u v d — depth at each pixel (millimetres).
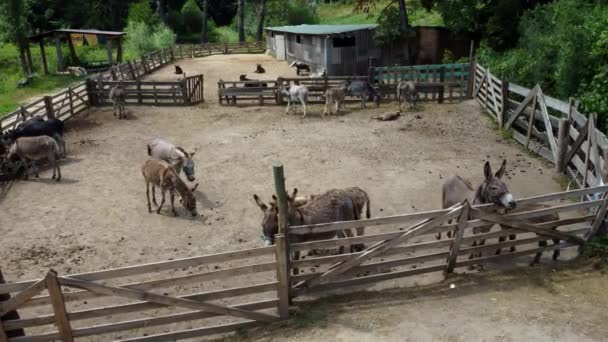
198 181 13258
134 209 11516
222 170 14062
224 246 9680
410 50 30109
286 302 7121
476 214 7711
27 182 13320
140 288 6461
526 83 18719
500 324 6711
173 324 7352
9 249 9648
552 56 17844
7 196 12359
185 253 9422
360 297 7680
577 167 12000
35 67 36156
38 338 6438
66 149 16344
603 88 13242
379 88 22531
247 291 6930
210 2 71625
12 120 19375
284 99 23188
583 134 11648
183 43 58750
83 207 11648
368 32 28969
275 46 41625
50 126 15086
